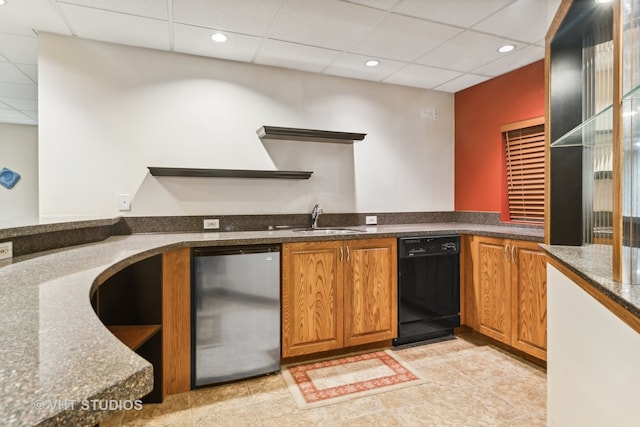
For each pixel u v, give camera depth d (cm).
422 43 262
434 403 196
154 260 201
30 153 484
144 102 264
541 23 234
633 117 96
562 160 175
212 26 235
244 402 199
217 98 283
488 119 339
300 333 240
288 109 306
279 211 304
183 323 211
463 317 293
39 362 54
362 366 242
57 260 144
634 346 80
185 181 274
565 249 161
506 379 222
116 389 48
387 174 346
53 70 243
